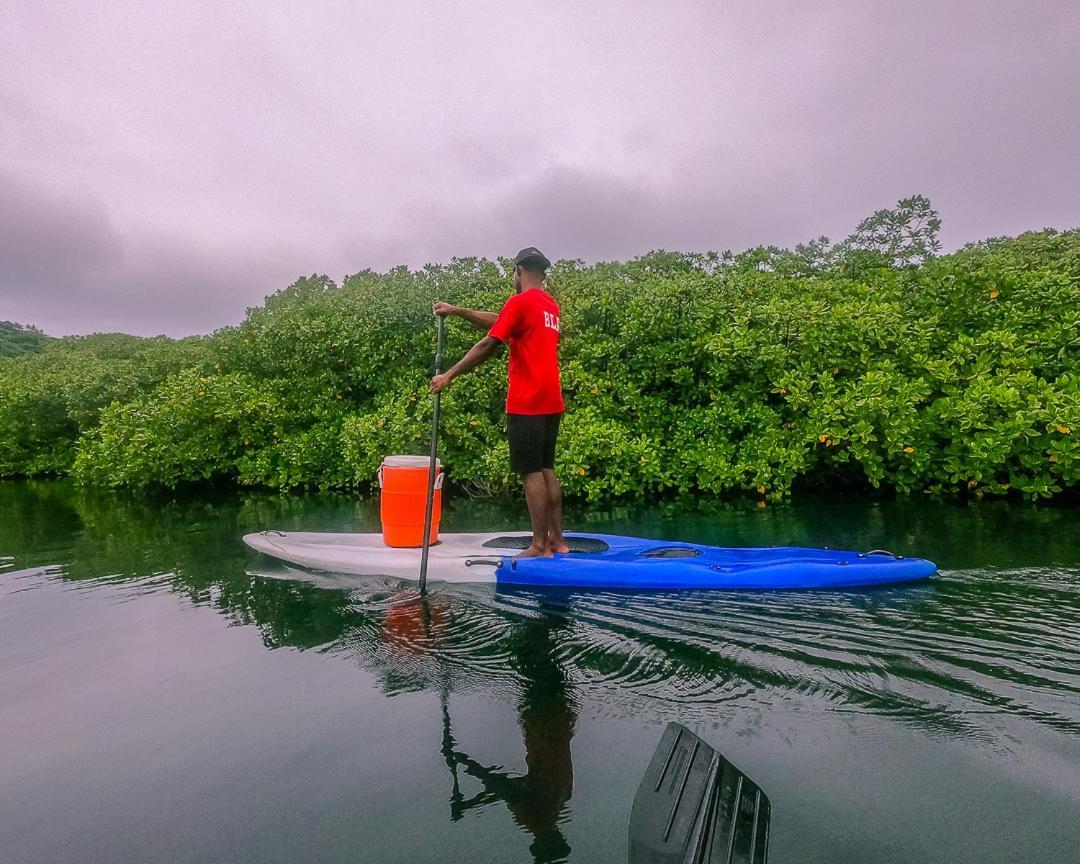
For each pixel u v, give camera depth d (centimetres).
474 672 244
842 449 603
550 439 379
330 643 277
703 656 255
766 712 207
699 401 700
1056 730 192
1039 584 331
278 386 880
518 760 182
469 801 163
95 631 296
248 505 707
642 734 195
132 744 195
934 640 263
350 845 147
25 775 180
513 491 704
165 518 626
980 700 212
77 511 687
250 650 270
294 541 450
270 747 191
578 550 396
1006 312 635
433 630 291
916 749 183
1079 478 527
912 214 873
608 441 632
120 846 149
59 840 152
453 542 434
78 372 1183
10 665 257
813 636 272
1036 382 557
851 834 146
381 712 213
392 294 904
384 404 770
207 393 838
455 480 741
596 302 764
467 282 849
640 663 250
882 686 224
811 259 930
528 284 377
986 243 944
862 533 460
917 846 141
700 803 159
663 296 714
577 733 196
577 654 261
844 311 635
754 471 617
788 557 367
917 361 610
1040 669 235
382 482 423
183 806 164
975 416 548
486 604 328
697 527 506
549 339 369
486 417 721
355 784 171
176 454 822
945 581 339
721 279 786
